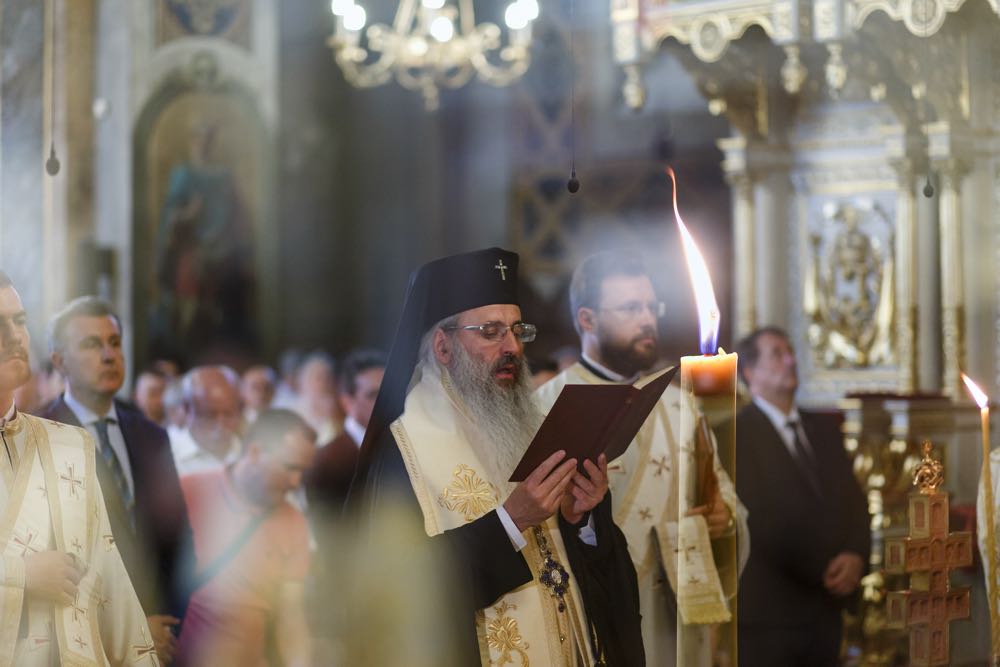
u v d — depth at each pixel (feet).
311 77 55.16
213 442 19.70
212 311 49.78
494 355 11.00
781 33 18.57
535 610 10.46
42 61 34.96
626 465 13.14
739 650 15.35
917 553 8.87
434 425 10.84
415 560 10.25
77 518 10.39
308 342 54.80
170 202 48.80
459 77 41.32
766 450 15.92
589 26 49.29
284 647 15.90
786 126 23.90
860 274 23.07
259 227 51.19
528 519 10.02
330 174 55.57
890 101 21.21
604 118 48.88
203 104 49.73
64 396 14.40
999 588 8.91
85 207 38.83
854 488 16.42
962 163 20.79
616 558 11.07
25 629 9.79
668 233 46.52
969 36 20.18
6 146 35.81
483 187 53.21
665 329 45.21
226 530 15.76
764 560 15.53
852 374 23.25
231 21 50.52
